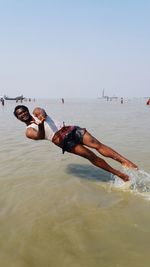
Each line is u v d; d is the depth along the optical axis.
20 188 6.94
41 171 8.38
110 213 5.57
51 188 6.95
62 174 8.09
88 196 6.46
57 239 4.64
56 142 7.28
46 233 4.83
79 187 7.04
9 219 5.34
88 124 21.28
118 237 4.67
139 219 5.30
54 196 6.45
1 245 4.50
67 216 5.45
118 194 6.60
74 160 9.73
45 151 11.19
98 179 7.69
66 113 35.06
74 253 4.25
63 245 4.47
